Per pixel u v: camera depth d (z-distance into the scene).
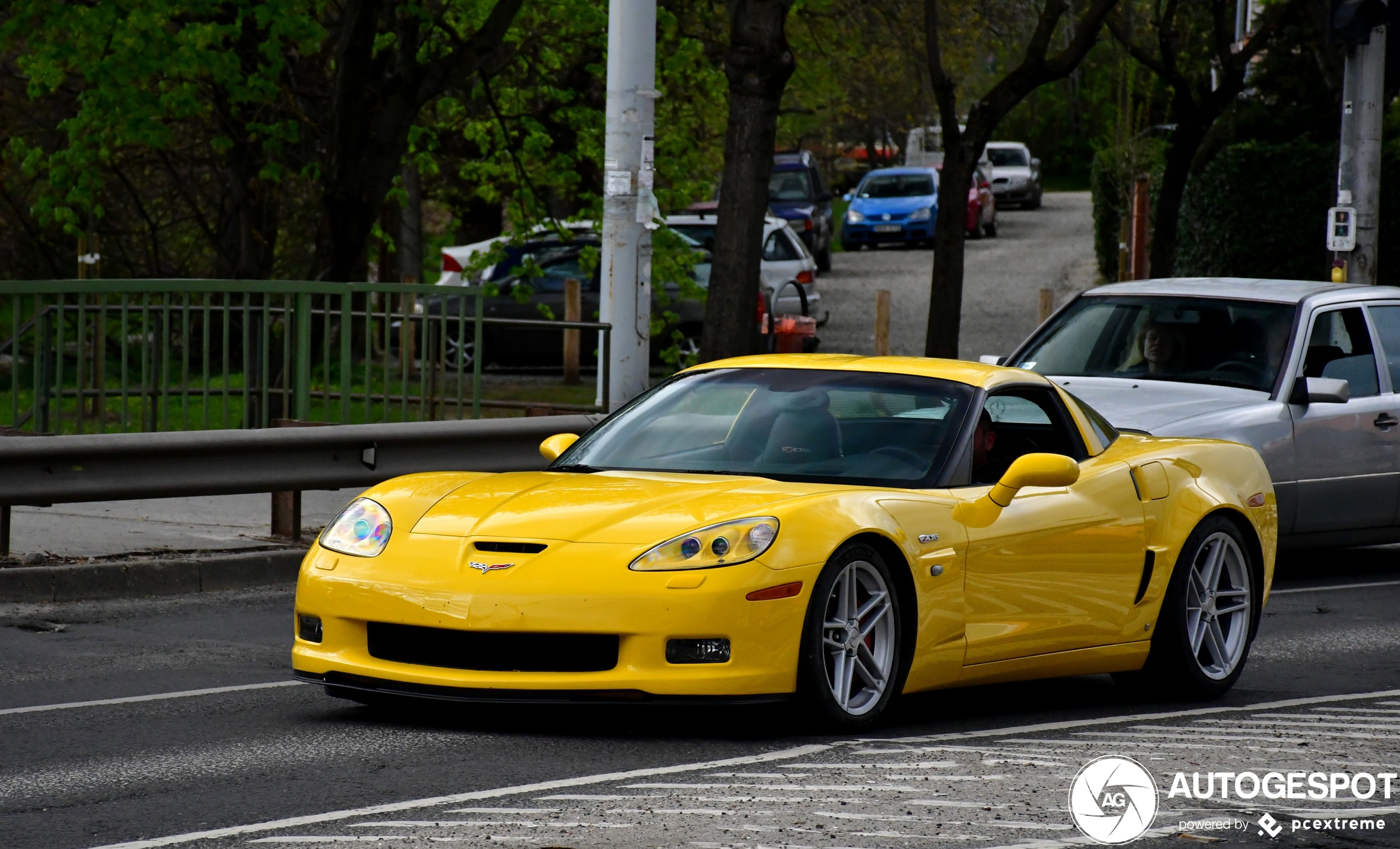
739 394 11.91
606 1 39.09
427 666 9.94
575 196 42.28
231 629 14.44
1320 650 14.76
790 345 37.47
